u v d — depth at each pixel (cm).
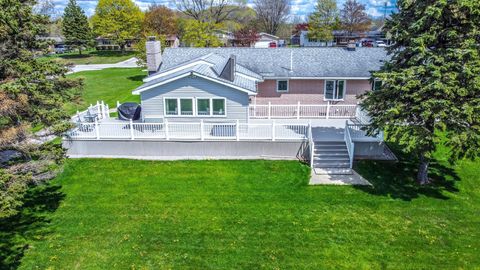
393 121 1528
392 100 1580
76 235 1372
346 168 1850
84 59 6988
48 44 1448
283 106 2433
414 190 1661
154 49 2533
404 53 1578
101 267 1208
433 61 1475
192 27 5044
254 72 2414
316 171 1827
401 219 1448
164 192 1653
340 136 2052
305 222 1432
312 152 1867
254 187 1689
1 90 1134
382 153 1952
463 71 1367
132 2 7419
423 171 1695
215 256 1251
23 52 1341
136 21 7444
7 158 1441
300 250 1274
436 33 1481
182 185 1706
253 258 1238
